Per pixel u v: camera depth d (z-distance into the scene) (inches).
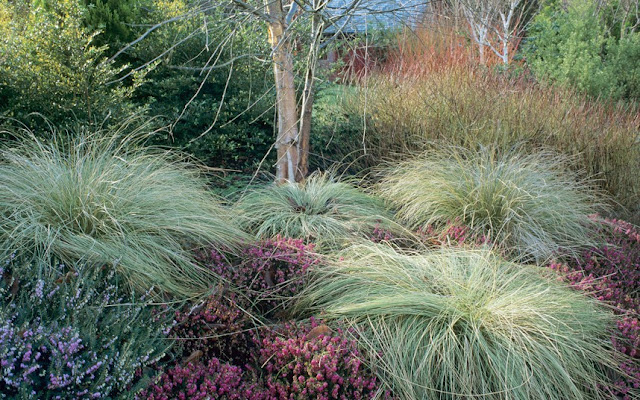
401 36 460.1
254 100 259.6
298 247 166.7
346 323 137.6
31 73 208.8
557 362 125.8
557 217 206.1
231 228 174.6
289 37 208.5
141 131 228.2
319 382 113.7
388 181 239.9
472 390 123.4
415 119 278.7
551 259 187.5
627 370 135.9
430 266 157.6
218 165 263.1
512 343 129.0
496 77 331.9
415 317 136.3
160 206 169.9
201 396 106.2
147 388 106.6
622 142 273.3
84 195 157.6
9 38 215.8
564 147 270.7
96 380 99.9
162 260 151.6
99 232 155.1
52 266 137.8
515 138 265.1
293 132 226.7
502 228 196.9
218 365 117.4
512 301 140.0
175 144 250.5
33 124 209.9
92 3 259.8
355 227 191.6
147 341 117.0
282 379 120.0
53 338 98.5
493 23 483.2
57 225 149.8
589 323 143.4
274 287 155.0
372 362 124.3
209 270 153.6
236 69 264.4
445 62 403.5
